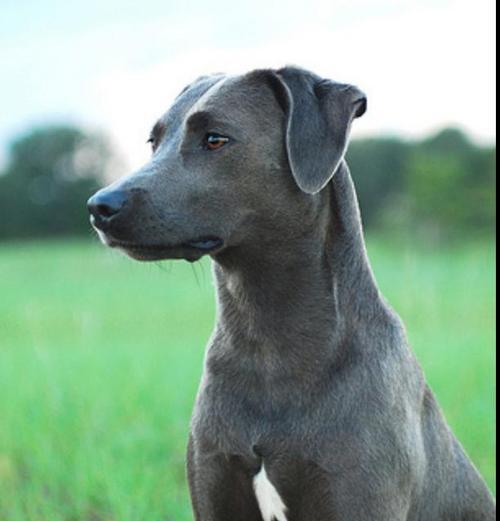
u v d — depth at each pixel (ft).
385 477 16.67
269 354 16.98
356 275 17.39
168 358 49.42
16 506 26.23
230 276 17.48
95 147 290.76
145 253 16.89
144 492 25.80
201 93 17.97
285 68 17.38
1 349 59.77
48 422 34.17
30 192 277.44
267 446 16.76
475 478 19.38
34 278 127.44
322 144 16.80
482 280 98.22
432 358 45.83
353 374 16.83
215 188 16.90
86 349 57.11
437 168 186.19
